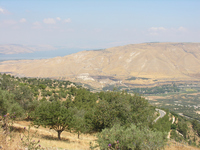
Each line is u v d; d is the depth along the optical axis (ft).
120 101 77.36
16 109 83.30
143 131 40.60
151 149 36.96
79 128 95.35
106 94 84.02
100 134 40.04
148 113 79.51
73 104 218.59
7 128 27.86
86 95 281.54
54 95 272.31
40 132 93.50
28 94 160.45
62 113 81.20
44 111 81.10
